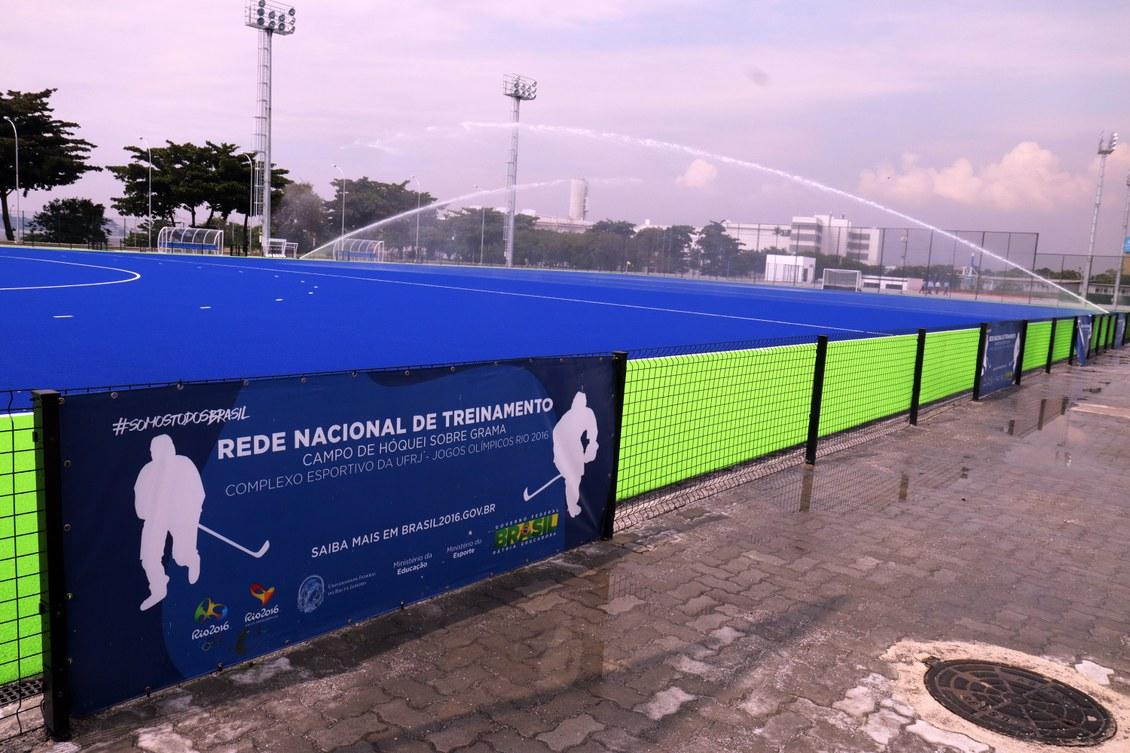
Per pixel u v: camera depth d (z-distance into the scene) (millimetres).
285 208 97188
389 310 22219
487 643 4230
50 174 78250
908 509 7137
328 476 3975
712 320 25391
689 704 3764
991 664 4324
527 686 3834
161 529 3363
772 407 8430
